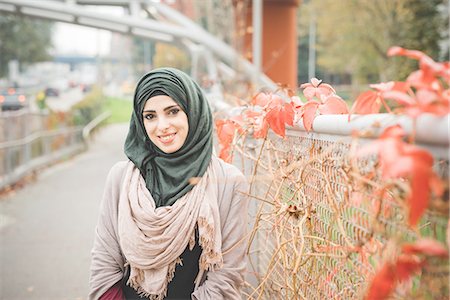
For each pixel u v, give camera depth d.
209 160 2.20
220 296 2.10
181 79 2.15
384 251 1.23
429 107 1.00
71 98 53.19
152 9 12.72
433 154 1.03
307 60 41.09
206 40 11.09
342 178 1.48
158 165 2.14
